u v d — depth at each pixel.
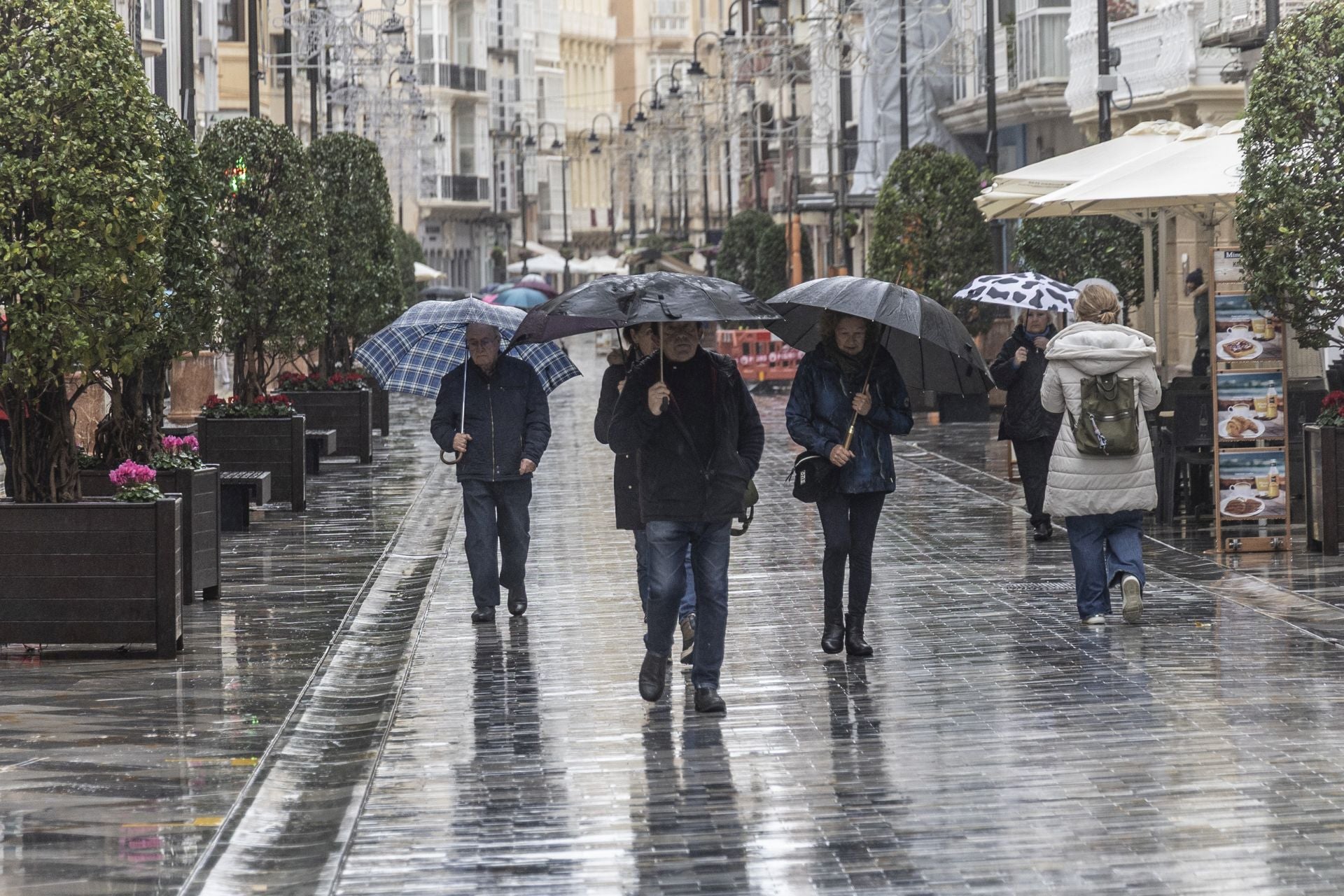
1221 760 13.57
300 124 102.38
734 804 12.77
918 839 11.81
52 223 17.89
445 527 30.45
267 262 35.56
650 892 10.90
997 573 23.27
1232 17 45.69
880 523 28.91
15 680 17.23
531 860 11.59
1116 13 55.56
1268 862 11.16
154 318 18.84
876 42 81.31
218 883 11.02
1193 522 27.03
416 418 60.03
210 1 74.56
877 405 17.89
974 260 51.34
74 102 17.89
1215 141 26.30
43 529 18.17
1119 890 10.69
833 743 14.45
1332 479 23.52
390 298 48.94
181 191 20.78
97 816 12.41
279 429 32.34
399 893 11.00
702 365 15.64
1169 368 32.31
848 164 96.75
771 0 73.88
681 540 15.75
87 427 38.47
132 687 16.83
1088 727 14.71
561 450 45.44
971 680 16.72
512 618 20.94
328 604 21.81
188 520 21.67
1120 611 20.20
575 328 16.70
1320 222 22.70
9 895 10.69
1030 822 12.12
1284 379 23.91
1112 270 39.50
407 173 108.25
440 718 15.75
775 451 43.22
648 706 16.02
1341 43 22.55
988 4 54.41
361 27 67.44
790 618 20.31
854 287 17.25
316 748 14.85
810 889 10.88
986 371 17.67
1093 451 19.08
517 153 171.38
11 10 17.86
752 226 93.31
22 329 17.78
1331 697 15.52
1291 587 21.09
